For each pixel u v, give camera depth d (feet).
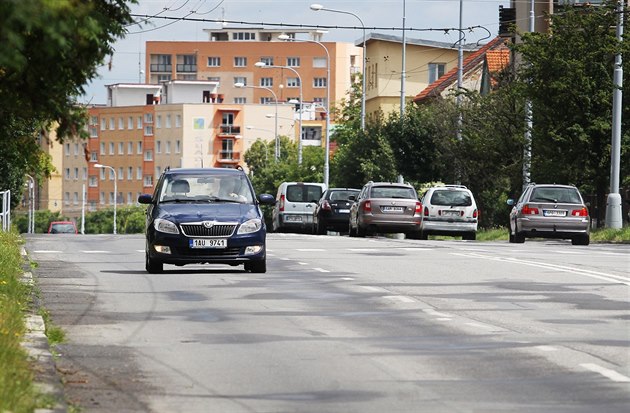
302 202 417.08
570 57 321.11
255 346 93.04
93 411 66.23
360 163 493.36
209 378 77.82
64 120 82.07
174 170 177.58
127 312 116.67
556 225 280.31
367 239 288.92
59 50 64.85
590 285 147.33
